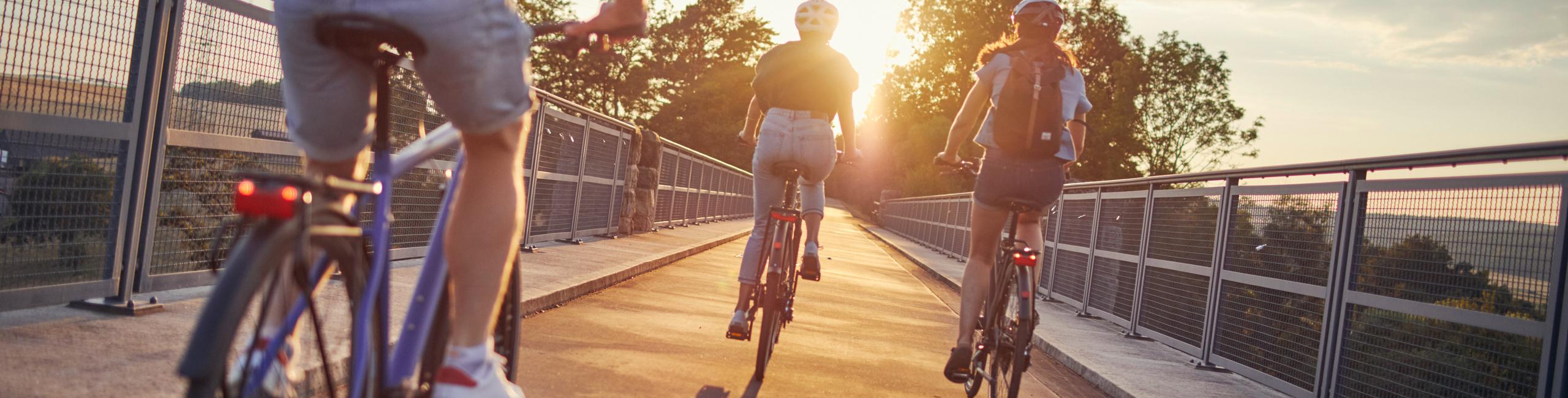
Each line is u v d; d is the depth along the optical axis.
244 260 1.54
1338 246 5.61
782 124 5.15
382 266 2.04
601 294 8.20
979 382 4.78
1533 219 4.17
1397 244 5.12
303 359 1.76
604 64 68.75
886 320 9.10
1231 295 6.93
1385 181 5.27
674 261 13.12
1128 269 9.21
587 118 12.54
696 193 24.36
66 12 4.06
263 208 1.58
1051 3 4.50
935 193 51.75
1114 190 9.93
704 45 79.12
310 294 1.75
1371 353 5.20
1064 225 11.69
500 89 2.03
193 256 5.09
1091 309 10.18
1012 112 4.29
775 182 5.32
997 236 4.59
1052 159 4.39
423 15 1.82
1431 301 4.79
